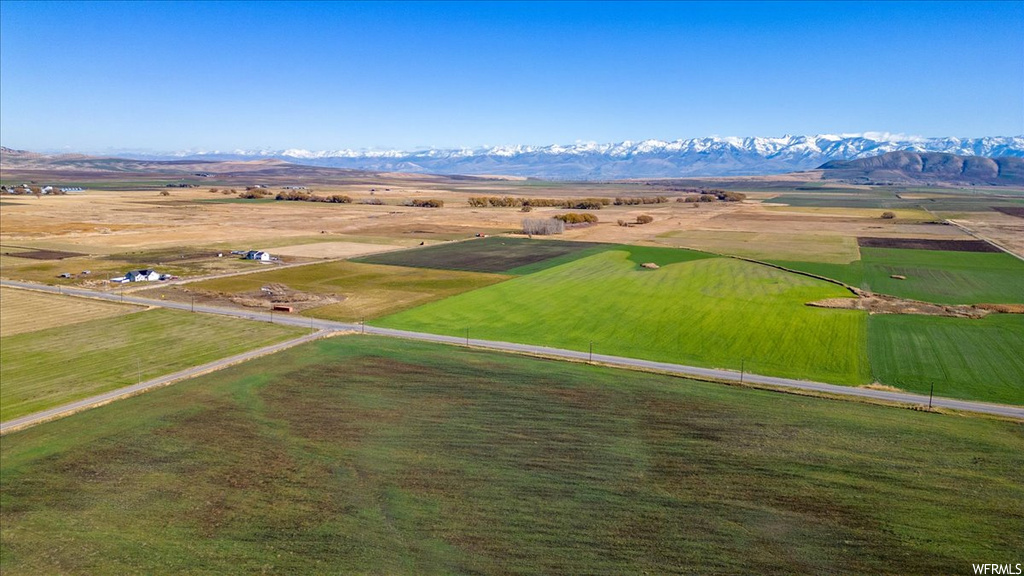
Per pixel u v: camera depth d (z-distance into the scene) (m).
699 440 44.31
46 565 31.95
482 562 31.66
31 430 46.50
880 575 30.41
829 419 47.31
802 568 31.02
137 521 35.50
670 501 36.91
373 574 30.86
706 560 31.70
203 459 42.25
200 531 34.50
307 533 34.16
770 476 39.38
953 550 32.00
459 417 48.38
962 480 38.34
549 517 35.44
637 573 30.77
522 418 48.12
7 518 36.03
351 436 45.38
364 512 36.06
